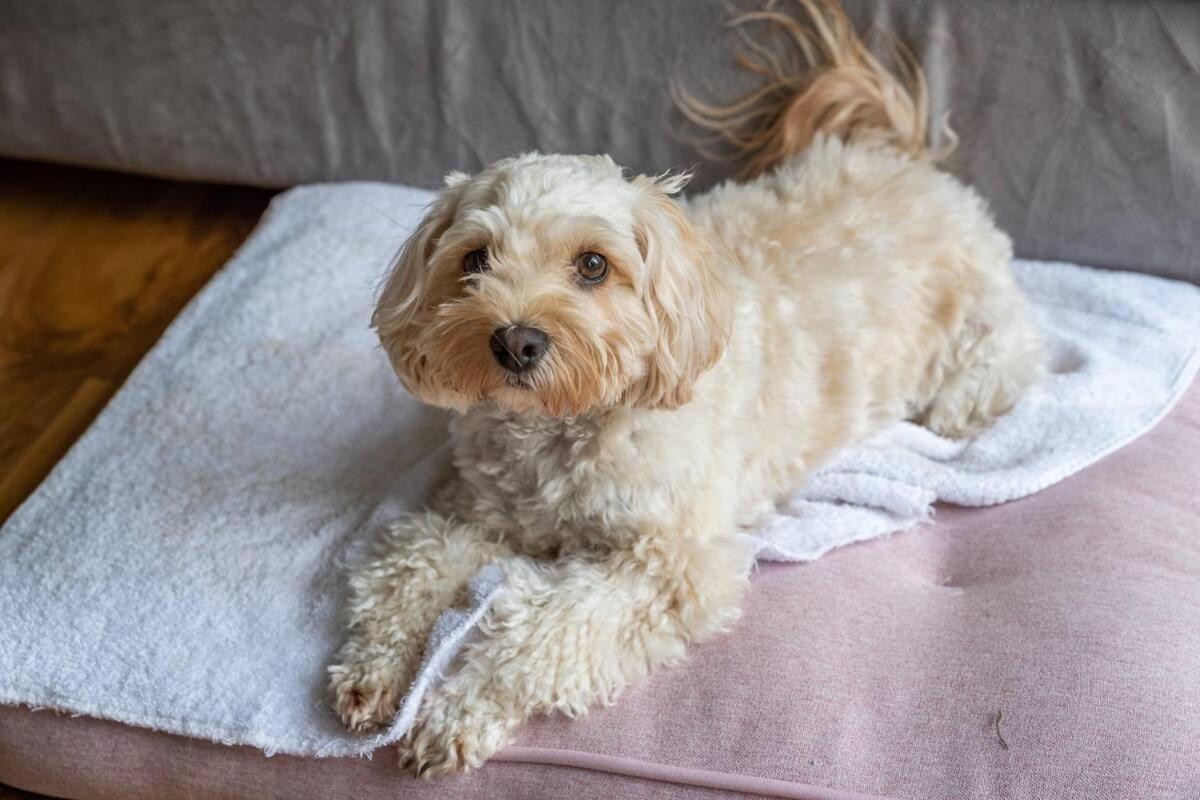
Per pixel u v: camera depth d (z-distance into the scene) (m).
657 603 1.90
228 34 2.88
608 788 1.76
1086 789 1.69
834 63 2.59
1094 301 2.67
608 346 1.76
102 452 2.34
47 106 3.05
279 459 2.33
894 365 2.35
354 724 1.83
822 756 1.75
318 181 3.09
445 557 1.99
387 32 2.82
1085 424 2.35
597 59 2.75
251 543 2.15
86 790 1.92
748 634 1.94
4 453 2.53
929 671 1.86
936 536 2.22
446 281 1.86
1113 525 2.10
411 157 2.99
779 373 2.13
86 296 2.98
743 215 2.33
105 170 3.39
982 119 2.66
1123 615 1.90
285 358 2.55
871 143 2.61
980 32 2.56
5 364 2.77
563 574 1.95
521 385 1.75
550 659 1.80
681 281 1.84
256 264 2.79
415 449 2.36
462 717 1.79
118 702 1.90
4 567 2.11
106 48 2.94
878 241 2.33
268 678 1.93
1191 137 2.56
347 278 2.73
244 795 1.86
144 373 2.52
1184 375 2.46
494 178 1.84
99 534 2.16
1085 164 2.65
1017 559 2.09
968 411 2.45
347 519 2.20
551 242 1.76
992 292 2.44
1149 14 2.47
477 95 2.86
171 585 2.07
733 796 1.74
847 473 2.28
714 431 2.01
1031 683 1.81
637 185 1.90
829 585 2.04
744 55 2.69
